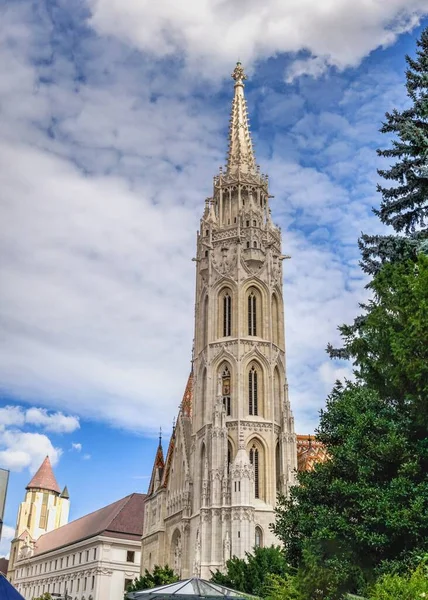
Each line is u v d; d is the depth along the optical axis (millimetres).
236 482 80438
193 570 78688
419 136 36156
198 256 103438
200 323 97938
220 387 89375
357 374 37812
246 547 76812
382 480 36625
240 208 100938
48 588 153625
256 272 95875
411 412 35125
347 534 35781
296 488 43500
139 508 137375
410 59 38906
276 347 93250
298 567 40969
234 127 111062
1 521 34969
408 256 36656
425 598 24562
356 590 35844
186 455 93625
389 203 38625
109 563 126750
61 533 170500
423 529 33156
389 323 33938
